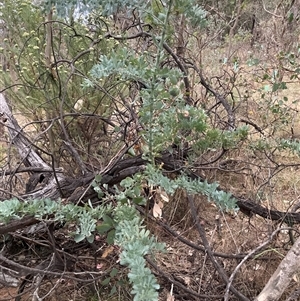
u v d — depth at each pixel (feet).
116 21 9.61
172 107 5.42
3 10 9.37
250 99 13.88
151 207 6.68
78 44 9.18
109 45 9.04
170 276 6.75
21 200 6.25
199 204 8.59
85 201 6.06
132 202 5.29
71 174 8.27
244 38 16.51
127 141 7.70
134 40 10.20
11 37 9.71
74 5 4.17
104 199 5.27
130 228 4.06
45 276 6.50
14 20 9.36
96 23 9.16
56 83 8.63
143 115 4.92
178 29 8.80
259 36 17.47
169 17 4.45
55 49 9.46
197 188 4.97
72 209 4.94
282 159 10.82
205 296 6.05
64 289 6.95
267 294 4.89
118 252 6.10
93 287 6.85
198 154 7.57
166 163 6.47
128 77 4.58
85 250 7.14
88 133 9.50
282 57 10.65
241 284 6.84
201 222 8.63
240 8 13.43
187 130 6.11
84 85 5.18
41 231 6.39
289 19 12.78
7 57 9.70
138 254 3.53
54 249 5.85
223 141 6.11
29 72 8.99
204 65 12.24
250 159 9.57
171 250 7.81
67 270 6.57
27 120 10.98
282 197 9.27
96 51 9.05
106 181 6.17
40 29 9.11
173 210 8.63
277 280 4.86
